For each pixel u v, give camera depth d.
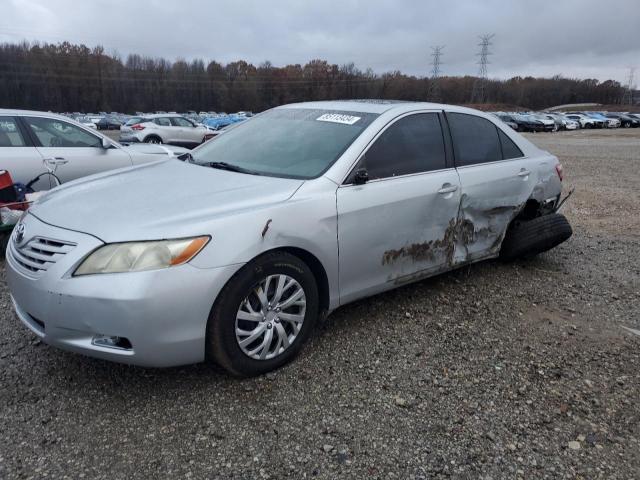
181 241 2.60
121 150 6.91
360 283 3.46
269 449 2.47
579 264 5.29
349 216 3.26
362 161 3.44
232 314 2.78
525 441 2.60
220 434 2.55
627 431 2.71
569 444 2.59
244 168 3.55
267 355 2.99
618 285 4.74
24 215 3.19
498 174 4.34
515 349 3.49
